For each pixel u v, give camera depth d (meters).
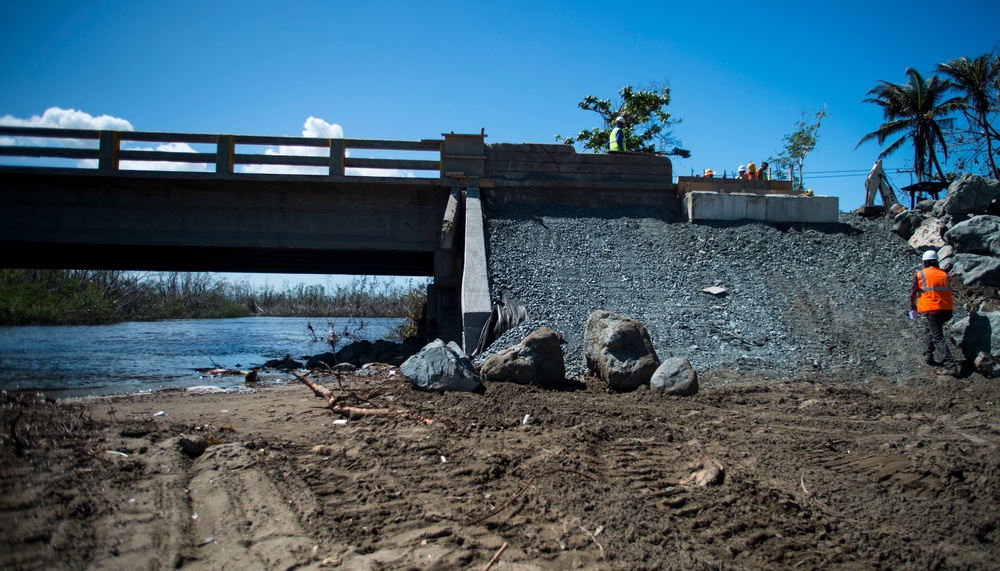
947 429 7.20
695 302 12.62
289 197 16.81
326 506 4.80
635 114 31.61
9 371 11.41
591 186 16.86
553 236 14.97
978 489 5.26
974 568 4.05
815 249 14.82
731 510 4.91
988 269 13.58
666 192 17.16
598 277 13.42
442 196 17.08
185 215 16.56
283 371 14.11
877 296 13.05
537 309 12.27
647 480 5.52
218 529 4.34
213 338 23.55
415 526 4.48
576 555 4.11
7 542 3.83
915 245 15.13
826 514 4.89
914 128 42.94
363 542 4.21
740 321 12.04
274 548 4.07
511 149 17.23
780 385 9.75
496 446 6.39
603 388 9.56
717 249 14.61
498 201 16.67
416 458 5.99
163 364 14.95
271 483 5.19
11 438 5.49
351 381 11.88
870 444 6.62
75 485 4.78
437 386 8.85
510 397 8.49
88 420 6.70
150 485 4.99
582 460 5.89
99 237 16.39
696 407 8.34
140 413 8.20
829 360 10.94
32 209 16.30
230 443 6.25
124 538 4.07
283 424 7.55
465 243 14.02
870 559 4.22
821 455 6.27
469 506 4.85
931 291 10.80
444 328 15.64
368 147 16.53
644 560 4.05
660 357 10.91
